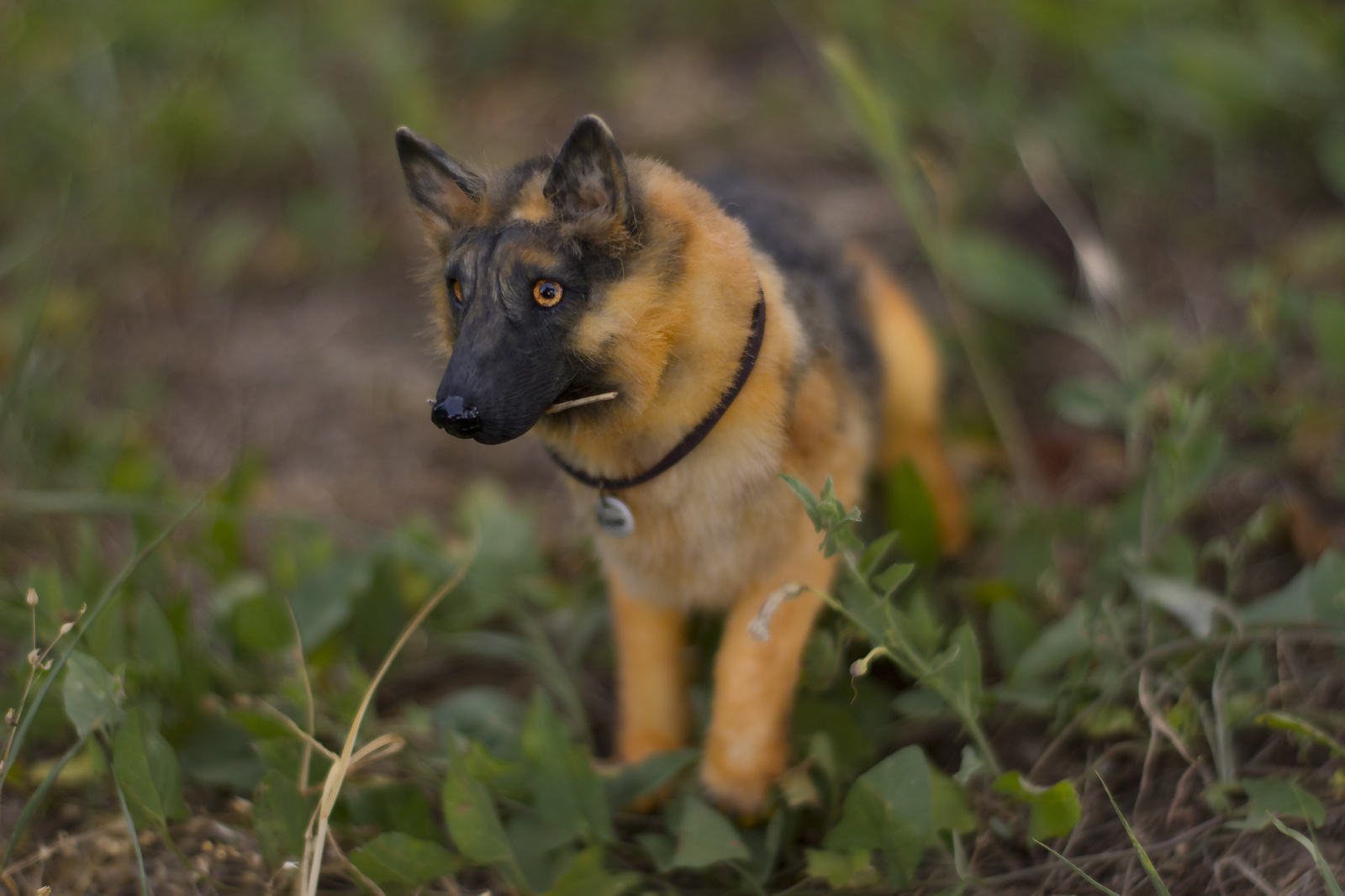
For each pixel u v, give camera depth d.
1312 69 6.49
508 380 3.03
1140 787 3.76
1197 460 4.29
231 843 3.72
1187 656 4.04
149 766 3.42
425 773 3.92
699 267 3.26
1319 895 3.28
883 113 4.90
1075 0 7.15
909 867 3.33
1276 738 3.88
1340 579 3.82
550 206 3.14
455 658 4.89
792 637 3.72
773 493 3.56
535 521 5.54
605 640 4.86
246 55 7.91
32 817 3.79
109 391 6.40
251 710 3.74
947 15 7.47
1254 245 6.21
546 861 3.54
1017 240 6.38
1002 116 6.72
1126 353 5.29
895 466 4.38
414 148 3.41
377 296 7.01
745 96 7.94
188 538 5.20
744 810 3.69
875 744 3.95
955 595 4.69
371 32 8.34
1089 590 4.48
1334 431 5.01
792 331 3.62
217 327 6.87
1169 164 6.66
